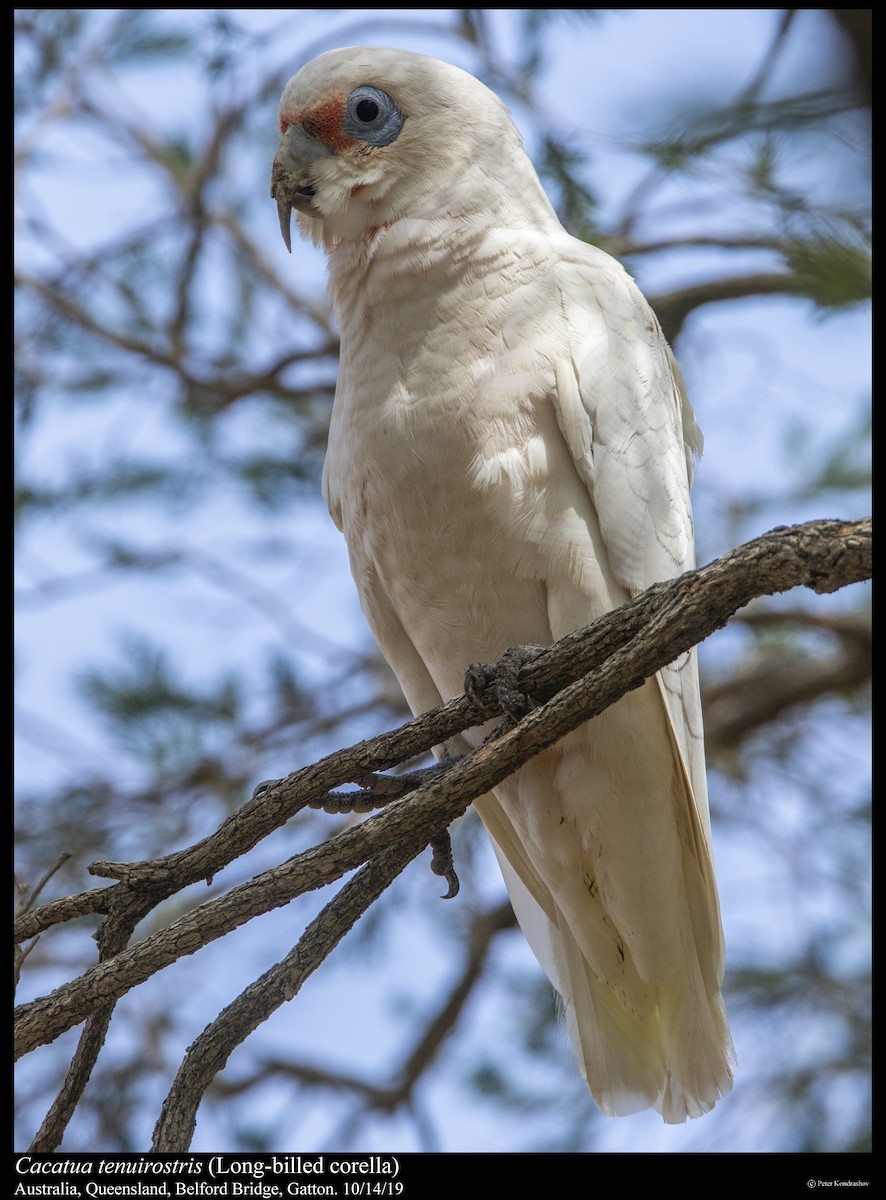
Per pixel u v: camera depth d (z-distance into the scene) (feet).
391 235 26.78
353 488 26.71
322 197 28.07
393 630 28.55
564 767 25.98
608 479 25.54
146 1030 45.03
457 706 21.67
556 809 26.71
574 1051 28.73
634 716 25.17
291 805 21.53
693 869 26.58
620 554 25.59
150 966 20.39
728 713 47.91
